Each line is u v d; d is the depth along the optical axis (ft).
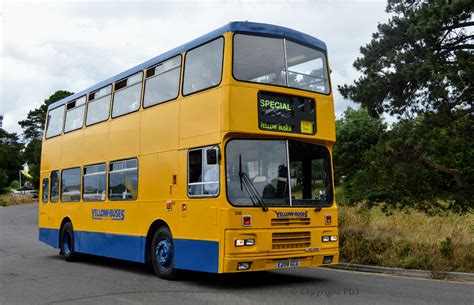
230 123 32.86
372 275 41.22
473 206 62.64
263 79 34.65
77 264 51.70
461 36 63.10
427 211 63.87
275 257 33.01
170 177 38.19
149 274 42.88
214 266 32.53
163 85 40.57
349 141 73.97
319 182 36.32
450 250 42.24
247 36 34.76
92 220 49.67
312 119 36.42
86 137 52.24
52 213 58.49
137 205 42.19
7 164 350.23
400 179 64.59
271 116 34.40
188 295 32.04
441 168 64.95
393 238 47.67
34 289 35.99
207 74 35.50
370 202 65.77
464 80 58.90
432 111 61.46
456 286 35.14
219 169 32.83
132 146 43.75
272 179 34.12
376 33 67.67
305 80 36.83
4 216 148.25
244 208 32.48
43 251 66.08
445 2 60.80
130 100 45.19
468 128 61.57
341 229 50.85
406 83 63.87
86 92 53.72
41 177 62.49
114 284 37.42
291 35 36.78
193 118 36.24
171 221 37.63
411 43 64.69
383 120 73.00
